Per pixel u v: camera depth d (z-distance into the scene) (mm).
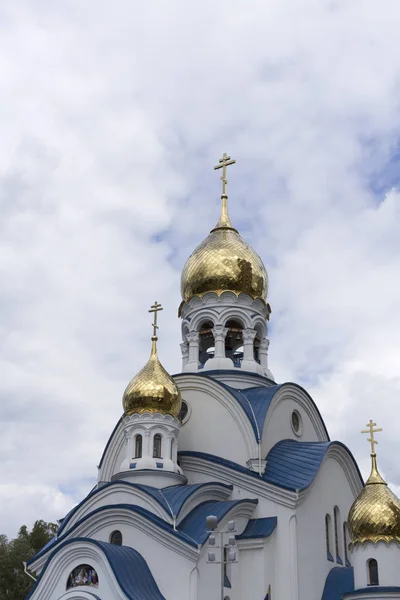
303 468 34531
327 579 33812
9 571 57250
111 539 31031
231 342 42719
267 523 32375
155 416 33781
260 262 43156
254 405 37156
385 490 33094
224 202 45219
